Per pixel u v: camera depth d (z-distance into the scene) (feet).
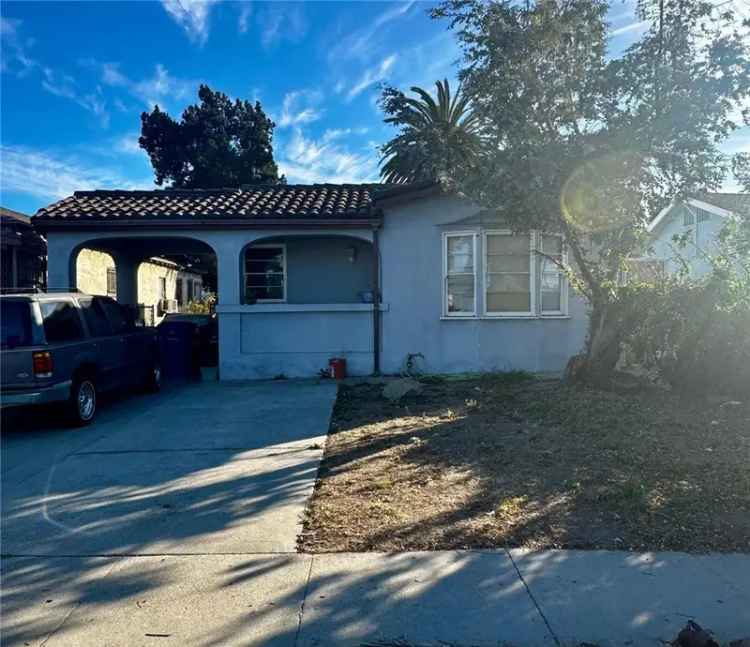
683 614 11.39
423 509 16.63
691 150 27.40
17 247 51.75
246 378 41.75
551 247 41.19
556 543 14.38
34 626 11.44
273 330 41.75
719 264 28.09
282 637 10.89
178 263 77.92
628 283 30.86
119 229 40.27
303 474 20.31
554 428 24.26
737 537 14.44
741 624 11.08
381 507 16.88
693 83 27.02
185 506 17.70
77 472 21.48
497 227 40.83
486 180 29.25
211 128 128.06
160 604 12.12
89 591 12.75
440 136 35.37
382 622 11.28
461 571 13.08
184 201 43.98
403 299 41.50
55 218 39.47
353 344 41.81
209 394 36.83
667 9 27.68
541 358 41.27
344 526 15.69
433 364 41.68
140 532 15.85
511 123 28.27
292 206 42.50
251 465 21.67
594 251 34.22
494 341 41.19
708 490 17.08
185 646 10.68
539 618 11.31
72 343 28.30
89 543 15.23
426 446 22.89
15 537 15.72
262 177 130.52
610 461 19.94
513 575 12.87
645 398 27.99
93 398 30.14
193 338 46.88
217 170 125.90
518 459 20.71
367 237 41.55
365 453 22.47
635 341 29.30
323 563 13.65
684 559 13.48
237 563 13.82
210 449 24.07
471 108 32.30
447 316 41.45
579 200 28.25
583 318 41.47
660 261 37.17
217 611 11.78
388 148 73.31
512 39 27.76
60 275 40.34
